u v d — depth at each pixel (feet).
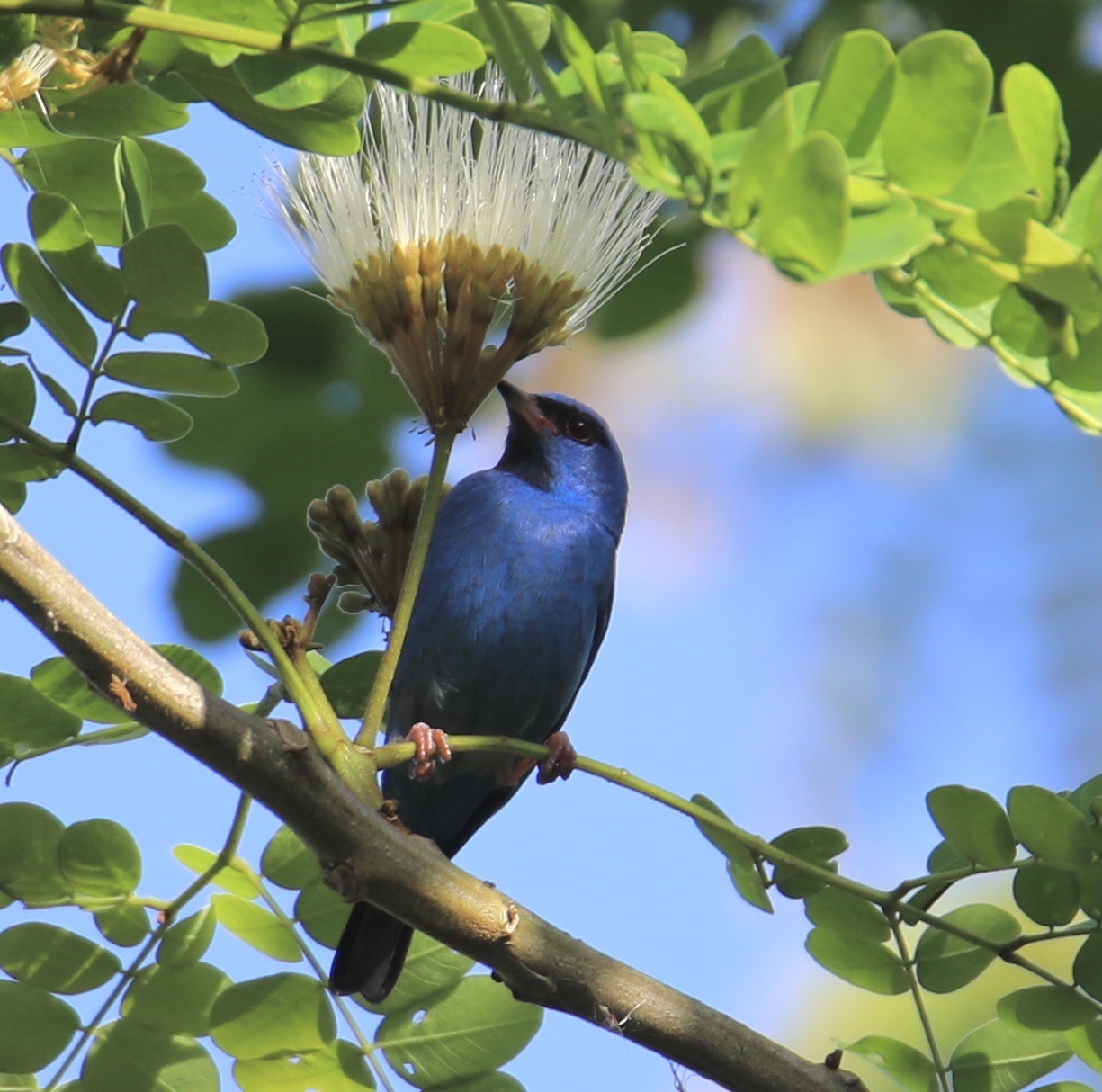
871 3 40.19
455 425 24.50
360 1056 24.84
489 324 24.52
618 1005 22.82
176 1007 24.27
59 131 23.16
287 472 38.55
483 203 24.58
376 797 22.54
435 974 25.29
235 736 21.53
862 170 16.29
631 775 24.25
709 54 40.34
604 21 39.86
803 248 14.60
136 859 24.25
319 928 25.07
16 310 21.66
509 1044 25.04
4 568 20.51
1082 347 17.38
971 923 24.04
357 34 19.43
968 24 40.57
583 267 24.84
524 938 22.58
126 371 21.47
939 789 22.79
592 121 16.25
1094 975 23.20
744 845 24.20
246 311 20.95
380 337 24.73
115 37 21.50
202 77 21.75
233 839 24.59
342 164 24.85
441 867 22.40
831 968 24.61
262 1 19.30
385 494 27.35
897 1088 38.75
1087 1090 23.82
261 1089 24.79
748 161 14.64
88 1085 23.89
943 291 17.13
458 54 18.56
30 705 23.88
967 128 15.88
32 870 23.91
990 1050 24.03
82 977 24.09
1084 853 22.45
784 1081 23.13
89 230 23.63
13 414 21.70
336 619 37.37
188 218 24.00
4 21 20.01
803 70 39.86
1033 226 15.80
